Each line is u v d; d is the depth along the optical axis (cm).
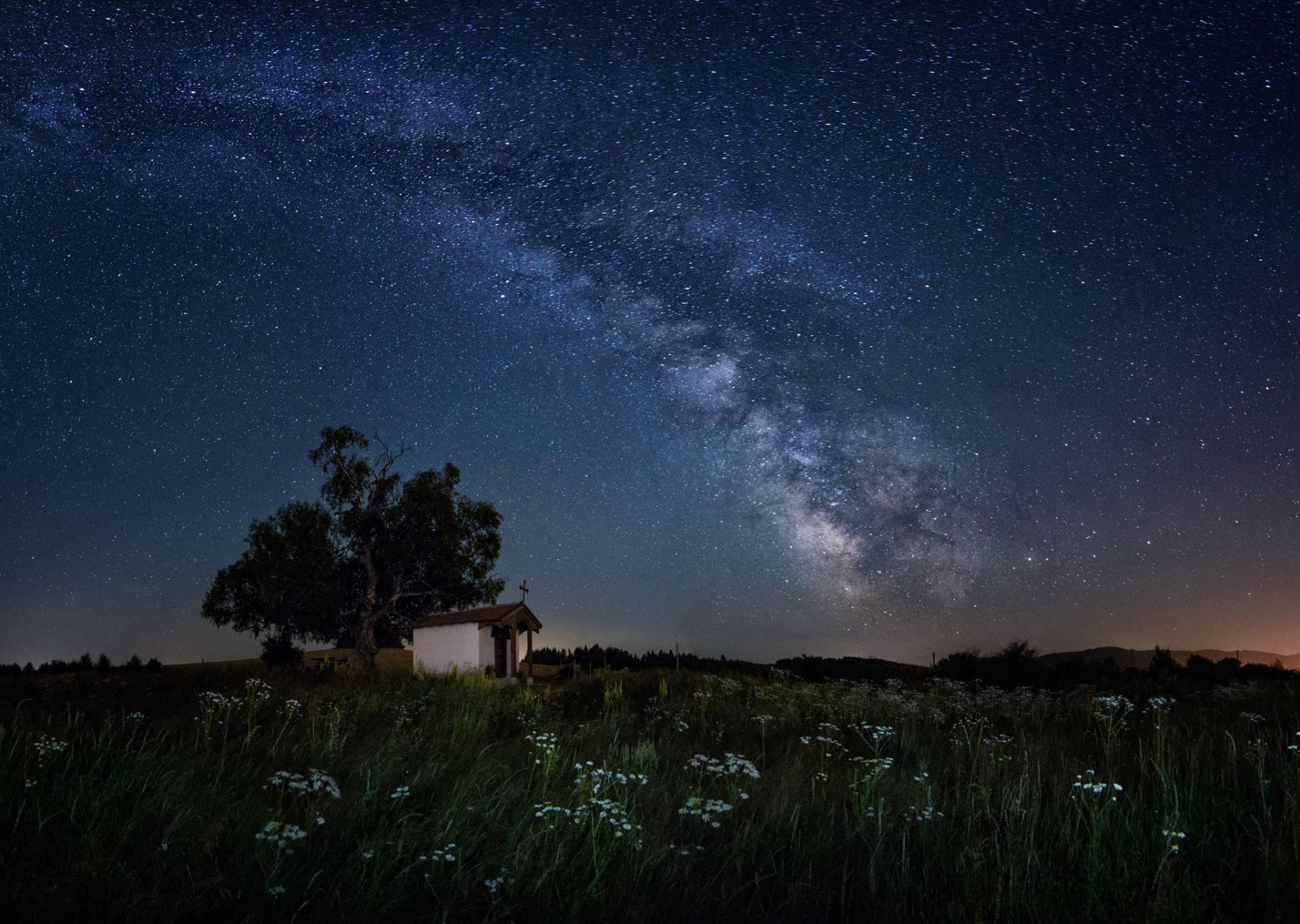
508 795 688
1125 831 557
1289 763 691
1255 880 486
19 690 1897
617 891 504
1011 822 573
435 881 514
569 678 3459
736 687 1772
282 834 518
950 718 1326
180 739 922
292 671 2342
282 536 3941
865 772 831
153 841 562
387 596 4162
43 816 601
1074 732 1117
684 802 691
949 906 458
